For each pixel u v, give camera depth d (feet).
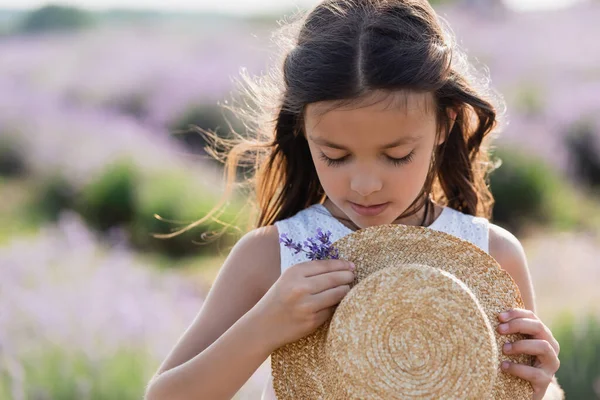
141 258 27.66
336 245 6.13
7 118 36.96
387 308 5.59
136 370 14.75
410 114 5.86
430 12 6.56
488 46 53.42
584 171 37.93
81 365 14.66
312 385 5.94
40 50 57.36
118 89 44.34
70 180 32.48
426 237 6.02
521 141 34.78
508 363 5.90
